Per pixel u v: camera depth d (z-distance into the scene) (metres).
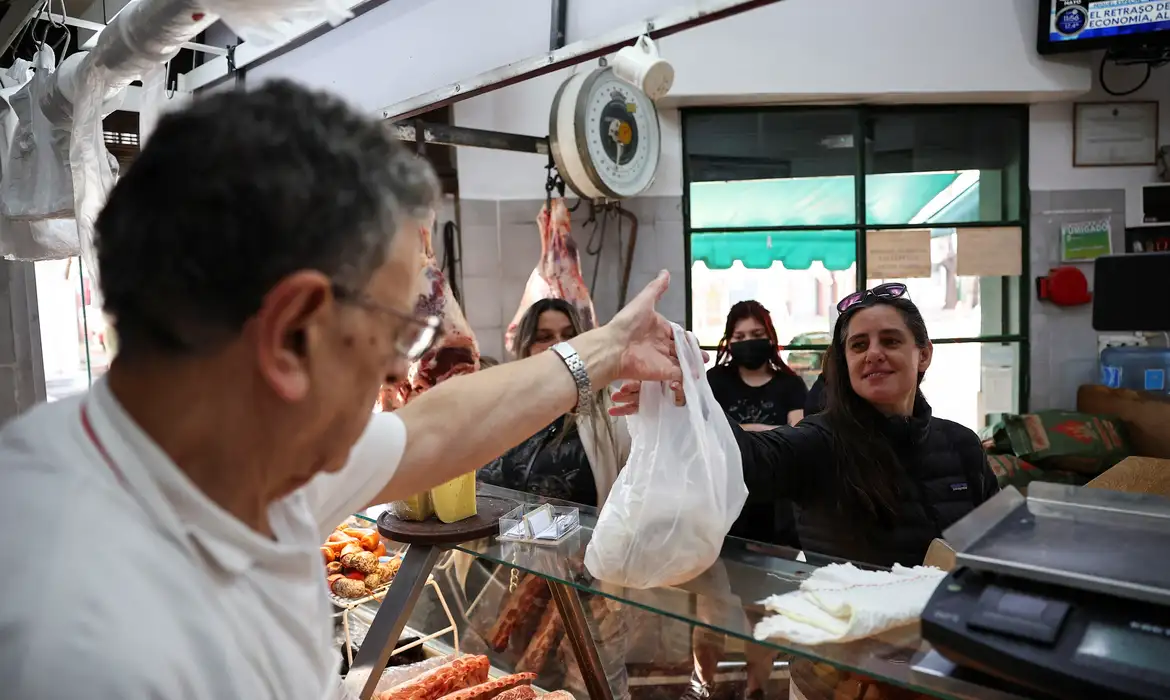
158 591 0.46
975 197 3.17
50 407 0.54
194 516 0.50
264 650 0.54
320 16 1.04
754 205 3.06
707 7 1.07
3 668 0.40
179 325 0.45
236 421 0.49
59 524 0.45
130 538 0.46
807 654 0.69
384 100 1.56
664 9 1.12
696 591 0.85
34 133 1.59
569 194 3.02
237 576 0.53
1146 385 2.70
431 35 1.44
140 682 0.42
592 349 0.95
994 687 0.59
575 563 0.97
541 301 2.02
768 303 3.10
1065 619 0.56
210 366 0.47
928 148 3.12
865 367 1.25
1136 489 0.93
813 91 2.81
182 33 1.18
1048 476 2.14
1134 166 3.14
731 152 3.03
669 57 2.76
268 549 0.54
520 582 1.50
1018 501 0.73
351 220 0.46
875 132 3.09
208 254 0.43
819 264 3.08
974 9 2.81
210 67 1.93
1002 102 3.08
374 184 0.48
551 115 2.35
